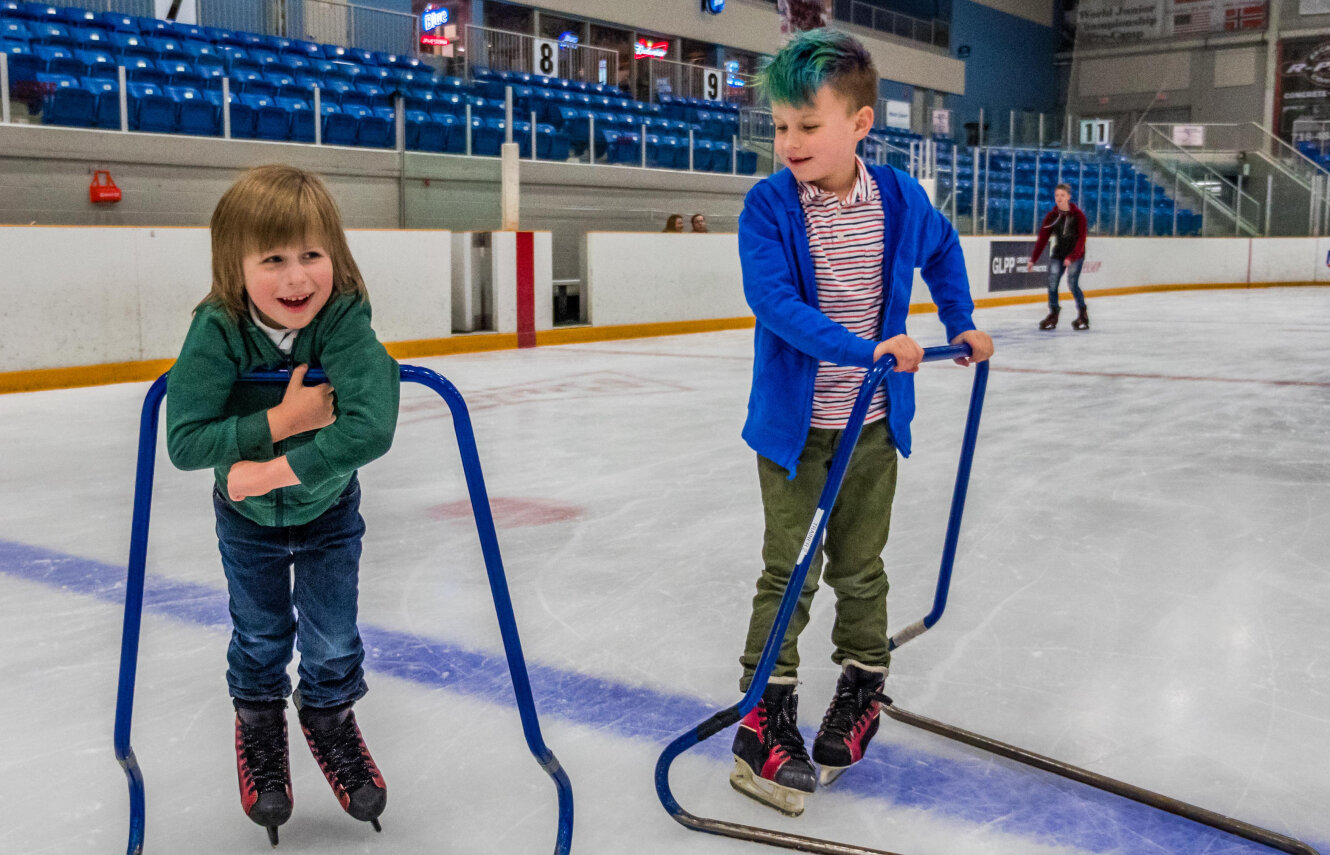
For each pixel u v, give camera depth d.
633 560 3.12
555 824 1.63
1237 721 2.01
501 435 5.21
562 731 1.97
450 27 13.42
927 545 3.24
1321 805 1.70
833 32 1.61
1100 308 14.42
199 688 2.18
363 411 1.32
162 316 7.23
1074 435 5.14
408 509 3.73
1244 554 3.14
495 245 9.39
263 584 1.51
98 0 11.23
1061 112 26.33
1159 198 19.06
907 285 1.72
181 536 3.38
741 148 14.33
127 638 1.46
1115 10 25.23
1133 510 3.67
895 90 21.50
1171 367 7.82
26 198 8.25
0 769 1.83
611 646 2.42
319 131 10.04
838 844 1.51
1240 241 19.14
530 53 14.23
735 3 17.94
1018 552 3.17
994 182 16.16
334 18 12.77
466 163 10.84
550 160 11.88
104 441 5.04
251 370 1.40
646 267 10.81
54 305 6.69
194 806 1.70
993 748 1.83
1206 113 24.22
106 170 8.63
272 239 1.29
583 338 10.20
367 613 2.64
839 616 1.84
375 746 1.90
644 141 12.66
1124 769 1.82
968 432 1.97
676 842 1.56
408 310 8.69
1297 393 6.49
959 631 2.51
